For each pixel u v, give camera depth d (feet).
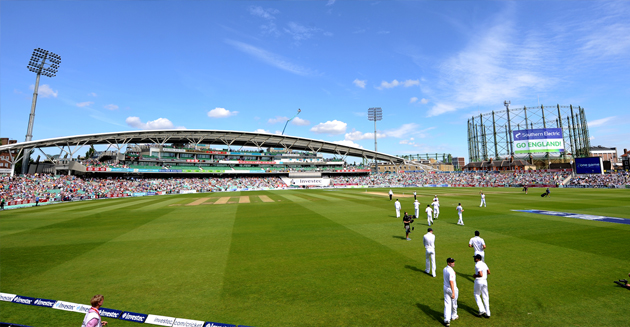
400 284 30.76
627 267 34.78
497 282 30.73
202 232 61.16
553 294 27.53
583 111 312.91
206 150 293.84
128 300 27.53
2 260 41.39
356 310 24.95
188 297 28.04
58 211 106.11
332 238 53.42
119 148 249.75
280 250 45.44
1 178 179.83
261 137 307.58
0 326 22.06
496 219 72.13
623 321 22.44
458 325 22.39
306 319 23.48
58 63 219.00
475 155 361.30
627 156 320.09
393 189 235.61
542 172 261.85
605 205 97.81
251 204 121.60
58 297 28.32
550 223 65.05
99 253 44.93
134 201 149.38
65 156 249.34
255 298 27.63
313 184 302.25
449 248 44.98
